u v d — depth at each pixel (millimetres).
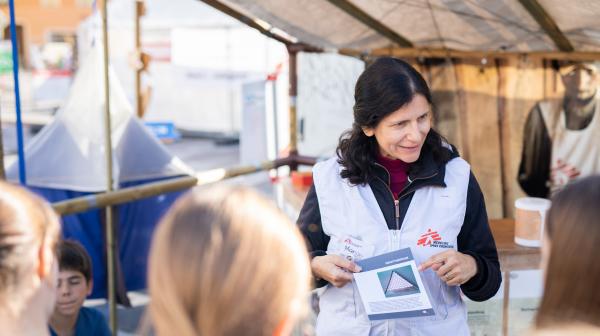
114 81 3771
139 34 7047
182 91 11180
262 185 8016
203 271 854
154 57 10359
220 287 849
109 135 3057
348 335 1880
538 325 994
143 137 3756
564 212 977
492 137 3418
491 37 3057
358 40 3326
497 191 3441
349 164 1899
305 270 924
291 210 3631
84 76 3721
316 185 1964
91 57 3730
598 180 989
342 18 3000
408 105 1776
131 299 4738
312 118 4949
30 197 1098
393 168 1902
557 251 969
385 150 1881
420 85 1798
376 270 1806
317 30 3166
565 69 3268
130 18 9672
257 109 4930
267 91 4871
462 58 3398
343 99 4789
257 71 9508
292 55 3863
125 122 3670
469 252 1885
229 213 893
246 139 5016
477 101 3412
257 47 9477
